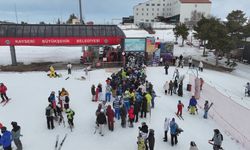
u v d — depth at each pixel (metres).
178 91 22.25
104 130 15.61
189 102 19.31
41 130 15.34
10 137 12.25
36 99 20.39
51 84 24.50
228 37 39.38
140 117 17.58
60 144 13.80
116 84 20.39
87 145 13.85
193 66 34.91
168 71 31.16
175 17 110.50
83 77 26.47
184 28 54.31
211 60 44.75
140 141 12.58
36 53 43.38
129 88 19.34
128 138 14.70
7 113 17.61
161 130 15.89
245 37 50.56
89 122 16.56
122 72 24.09
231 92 25.97
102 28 33.62
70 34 32.12
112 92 20.42
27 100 20.12
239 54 48.38
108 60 33.06
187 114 18.66
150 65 33.91
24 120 16.59
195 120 17.70
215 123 17.38
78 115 17.55
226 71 38.19
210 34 39.09
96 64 32.28
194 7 104.56
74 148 13.52
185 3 104.12
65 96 17.55
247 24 51.19
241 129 15.73
